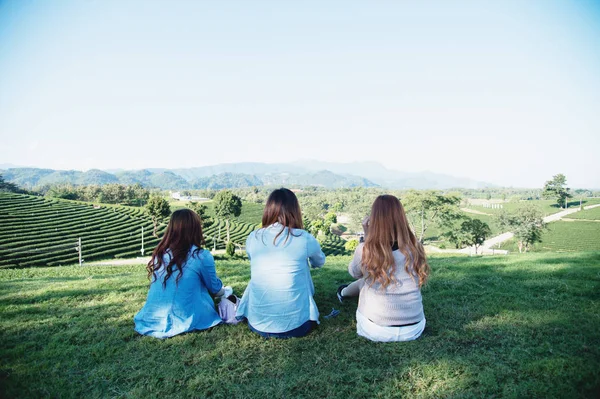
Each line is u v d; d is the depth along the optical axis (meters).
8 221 57.44
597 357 3.58
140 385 3.32
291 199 4.23
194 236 4.48
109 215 73.00
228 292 4.96
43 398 3.11
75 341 4.24
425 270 3.98
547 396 3.00
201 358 3.77
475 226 52.56
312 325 4.39
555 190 119.69
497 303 5.35
